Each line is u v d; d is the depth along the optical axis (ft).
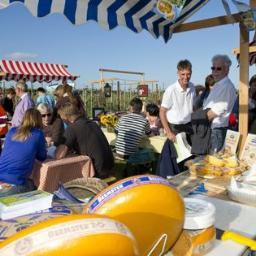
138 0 6.26
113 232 2.05
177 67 10.25
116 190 3.00
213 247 3.70
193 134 9.52
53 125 14.10
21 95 19.29
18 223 3.00
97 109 24.88
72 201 4.12
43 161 10.68
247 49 8.21
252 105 11.94
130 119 15.92
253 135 7.78
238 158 7.83
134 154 15.87
